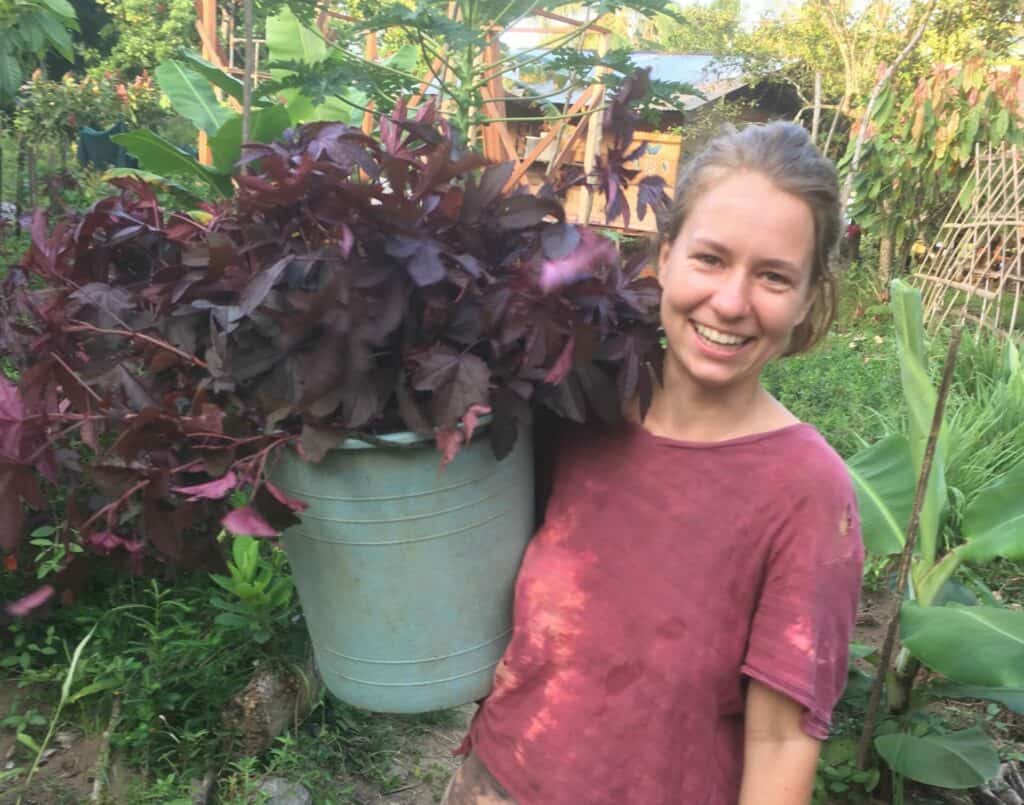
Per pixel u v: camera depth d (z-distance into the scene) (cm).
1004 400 500
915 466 246
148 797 221
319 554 127
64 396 134
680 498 123
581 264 114
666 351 129
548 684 128
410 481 119
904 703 263
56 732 248
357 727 267
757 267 113
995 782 263
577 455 133
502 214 119
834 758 255
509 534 132
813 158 114
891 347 752
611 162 137
